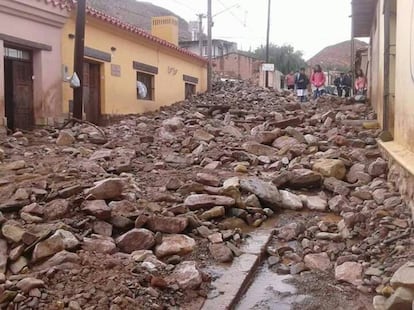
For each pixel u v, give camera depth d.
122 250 4.67
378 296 3.79
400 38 6.22
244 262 4.62
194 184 6.46
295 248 5.12
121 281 3.81
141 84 17.61
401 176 5.80
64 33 12.94
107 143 10.29
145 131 12.43
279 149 9.46
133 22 46.78
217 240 5.00
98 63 14.82
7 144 9.65
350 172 7.44
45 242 4.31
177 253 4.69
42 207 5.22
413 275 3.59
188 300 3.85
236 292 4.01
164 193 6.33
